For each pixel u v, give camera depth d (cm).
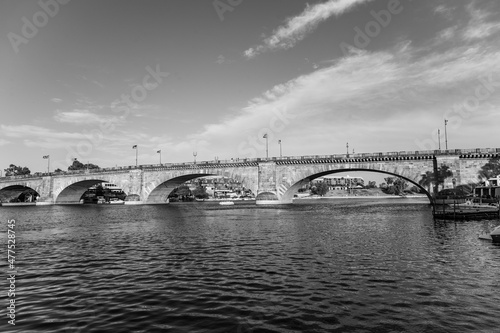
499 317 1345
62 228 4816
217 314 1398
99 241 3497
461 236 3512
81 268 2267
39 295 1681
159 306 1500
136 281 1920
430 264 2250
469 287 1738
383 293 1645
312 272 2066
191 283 1862
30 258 2628
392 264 2259
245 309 1451
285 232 4003
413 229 4175
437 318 1338
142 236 3850
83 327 1279
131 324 1304
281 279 1916
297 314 1389
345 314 1385
